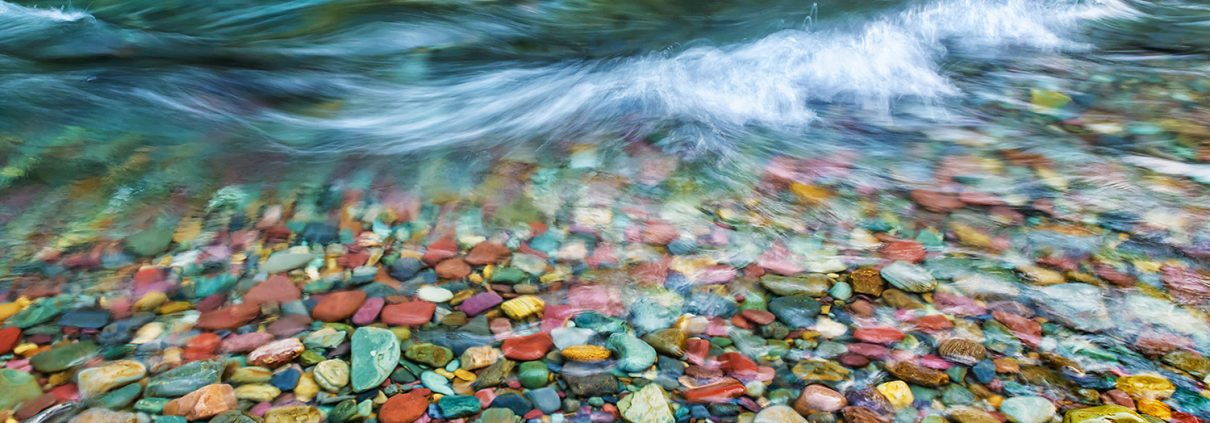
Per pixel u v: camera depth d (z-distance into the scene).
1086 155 2.91
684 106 3.14
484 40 3.91
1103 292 2.46
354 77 3.42
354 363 2.30
